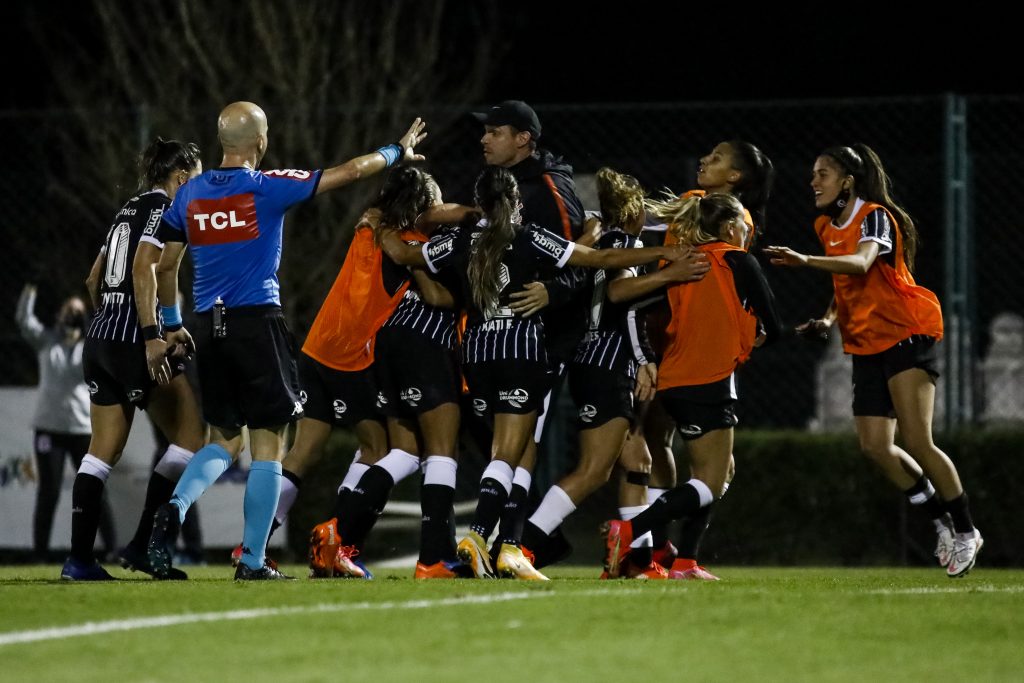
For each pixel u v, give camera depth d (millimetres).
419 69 50219
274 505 22812
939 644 15711
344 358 25438
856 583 23141
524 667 14023
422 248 23734
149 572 24656
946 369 37500
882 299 25828
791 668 14211
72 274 44312
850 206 26281
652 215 26547
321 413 26078
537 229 23141
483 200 23172
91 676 13625
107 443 24125
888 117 40156
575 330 24625
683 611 17578
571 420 39125
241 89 48281
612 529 24297
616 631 16094
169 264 22578
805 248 42688
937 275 39875
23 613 17172
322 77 48125
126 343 23719
